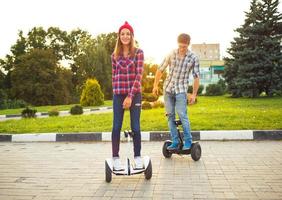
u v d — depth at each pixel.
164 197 3.94
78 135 8.30
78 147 7.42
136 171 4.60
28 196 4.12
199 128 8.32
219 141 7.60
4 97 46.66
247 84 27.98
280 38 28.62
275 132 7.64
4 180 4.85
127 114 13.27
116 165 4.64
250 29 28.75
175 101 6.02
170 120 5.98
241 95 29.69
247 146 6.91
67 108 26.84
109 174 4.59
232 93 29.95
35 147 7.59
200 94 43.09
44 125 10.30
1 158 6.41
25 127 10.01
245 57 28.56
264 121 9.08
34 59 52.22
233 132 7.72
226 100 25.67
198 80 5.87
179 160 5.83
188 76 5.91
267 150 6.45
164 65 5.94
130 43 4.67
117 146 4.75
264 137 7.66
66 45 64.62
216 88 40.59
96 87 29.48
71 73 58.44
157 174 4.95
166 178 4.73
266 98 26.84
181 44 5.71
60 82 53.31
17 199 4.02
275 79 27.95
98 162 5.86
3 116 21.80
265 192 4.04
